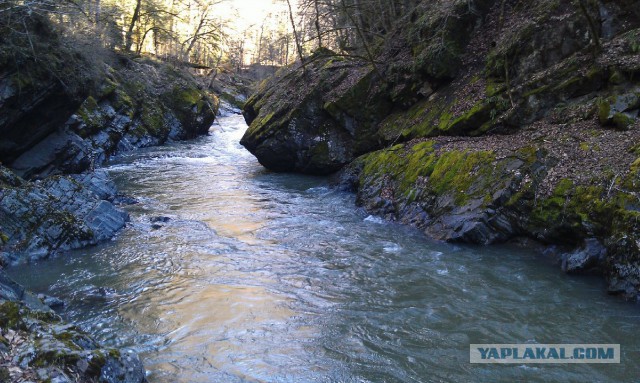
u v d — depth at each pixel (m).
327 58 23.41
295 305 7.92
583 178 9.77
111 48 30.80
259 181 19.17
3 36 14.62
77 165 18.73
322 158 19.64
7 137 15.66
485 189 11.27
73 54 17.66
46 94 16.06
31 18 15.51
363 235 11.84
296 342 6.71
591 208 9.15
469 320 7.37
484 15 17.62
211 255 10.28
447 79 17.36
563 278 8.87
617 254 8.15
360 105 19.17
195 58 59.09
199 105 34.47
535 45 14.48
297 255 10.38
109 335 6.79
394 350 6.52
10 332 4.84
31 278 8.87
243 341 6.71
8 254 9.50
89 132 22.94
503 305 7.87
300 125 20.03
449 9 17.45
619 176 9.15
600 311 7.55
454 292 8.41
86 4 23.70
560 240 9.79
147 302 7.93
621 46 12.60
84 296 8.05
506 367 6.10
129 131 27.92
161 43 48.22
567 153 10.81
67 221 10.60
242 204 15.15
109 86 26.50
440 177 12.68
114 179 18.73
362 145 19.03
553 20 14.44
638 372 5.93
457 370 6.04
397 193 13.80
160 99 32.62
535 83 13.85
